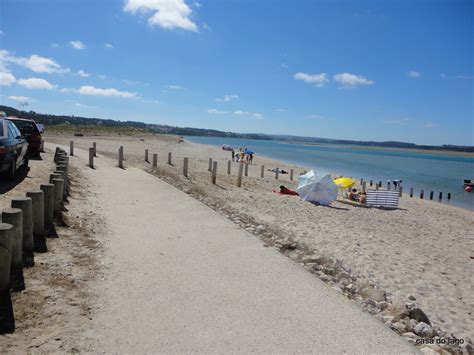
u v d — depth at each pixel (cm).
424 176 5069
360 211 1850
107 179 1491
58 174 855
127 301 473
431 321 631
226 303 486
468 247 1294
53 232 692
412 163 8594
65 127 7931
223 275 583
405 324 521
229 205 1473
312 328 436
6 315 408
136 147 4566
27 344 364
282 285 557
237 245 744
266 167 3994
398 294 741
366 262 937
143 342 386
